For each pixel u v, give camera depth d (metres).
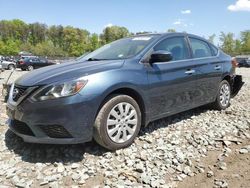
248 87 10.50
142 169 3.60
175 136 4.72
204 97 5.69
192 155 4.09
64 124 3.62
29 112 3.70
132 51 4.72
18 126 4.04
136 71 4.28
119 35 97.31
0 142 4.45
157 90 4.54
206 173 3.65
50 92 3.63
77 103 3.65
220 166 3.80
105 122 3.90
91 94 3.73
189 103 5.30
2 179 3.44
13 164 3.77
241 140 4.68
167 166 3.76
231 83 6.70
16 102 3.88
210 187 3.34
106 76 3.91
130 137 4.21
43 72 4.11
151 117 4.55
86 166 3.71
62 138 3.70
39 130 3.72
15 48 84.25
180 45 5.29
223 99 6.35
